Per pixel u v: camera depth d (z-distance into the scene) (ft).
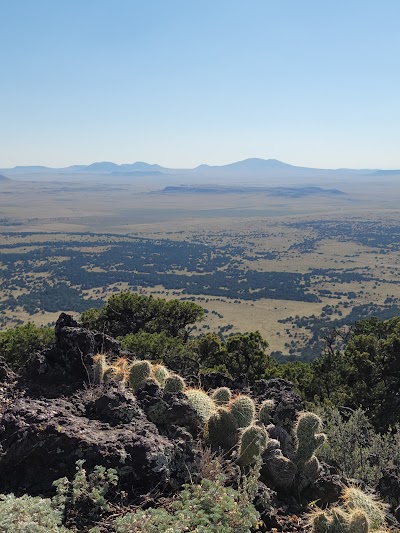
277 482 18.44
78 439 16.89
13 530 12.87
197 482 16.99
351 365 56.75
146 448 16.80
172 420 19.75
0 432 17.44
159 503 15.78
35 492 15.99
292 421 22.02
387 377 54.70
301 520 16.83
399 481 20.74
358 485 20.34
